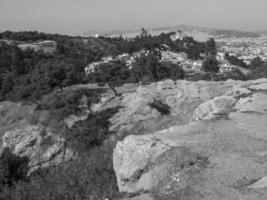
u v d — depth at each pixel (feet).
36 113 130.21
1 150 79.41
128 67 224.53
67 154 81.20
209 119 60.95
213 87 102.83
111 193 44.37
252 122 55.77
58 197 49.98
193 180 37.70
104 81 179.93
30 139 82.02
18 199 54.60
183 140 48.37
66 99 129.08
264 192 32.68
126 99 114.62
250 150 44.39
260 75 173.47
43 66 183.52
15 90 165.17
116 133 90.74
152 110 96.37
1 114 140.46
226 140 48.42
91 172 56.59
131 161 44.29
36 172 72.43
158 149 44.34
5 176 66.03
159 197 36.52
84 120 102.83
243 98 68.33
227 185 35.45
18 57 224.53
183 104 98.63
